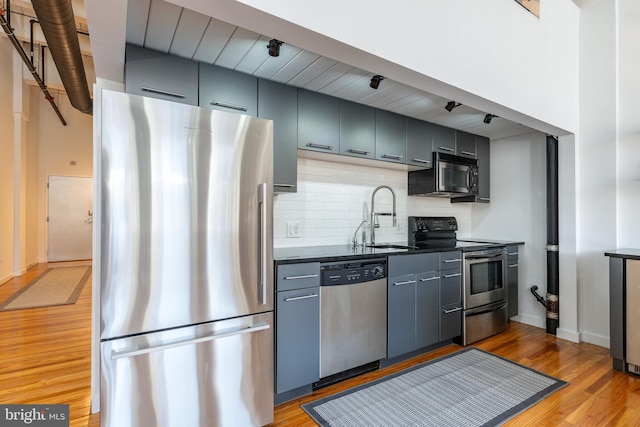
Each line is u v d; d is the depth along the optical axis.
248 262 1.74
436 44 1.96
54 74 5.80
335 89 2.49
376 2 1.70
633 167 2.87
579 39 3.17
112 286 1.40
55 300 4.32
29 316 3.71
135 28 1.69
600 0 3.04
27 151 6.38
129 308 1.44
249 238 1.75
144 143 1.47
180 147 1.55
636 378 2.39
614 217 2.95
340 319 2.29
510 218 3.85
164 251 1.51
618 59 2.95
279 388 2.01
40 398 2.09
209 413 1.62
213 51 1.93
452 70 2.04
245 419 1.73
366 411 1.99
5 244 5.39
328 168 3.12
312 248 2.86
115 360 1.41
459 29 2.09
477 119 3.22
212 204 1.63
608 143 2.98
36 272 6.09
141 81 1.86
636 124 2.86
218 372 1.64
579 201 3.15
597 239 3.05
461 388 2.26
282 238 2.86
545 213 3.55
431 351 2.93
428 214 3.88
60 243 7.33
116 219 1.41
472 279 3.13
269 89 2.31
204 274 1.61
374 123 2.89
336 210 3.16
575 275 3.13
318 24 1.50
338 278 2.28
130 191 1.44
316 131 2.54
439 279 2.89
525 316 3.69
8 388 2.21
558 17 2.92
